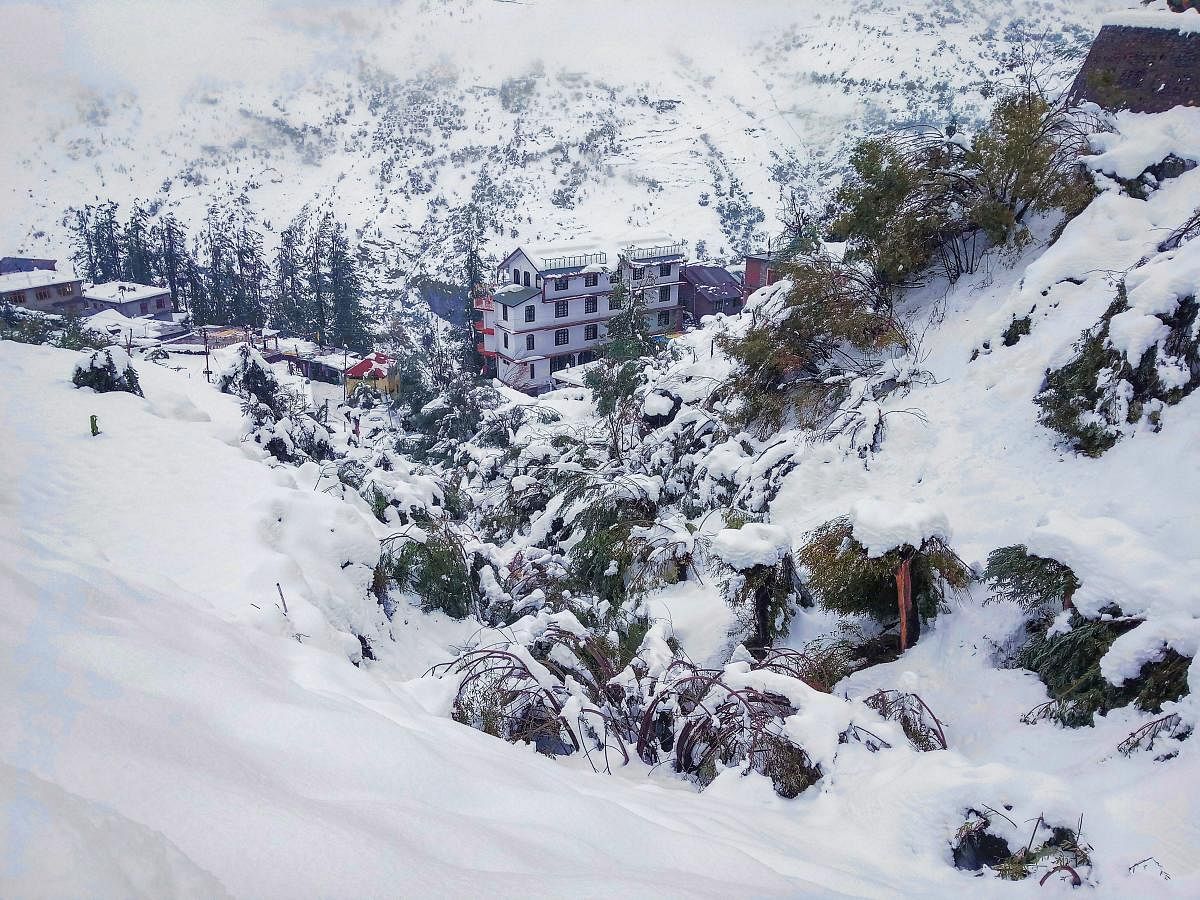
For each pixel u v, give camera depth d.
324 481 13.29
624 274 48.12
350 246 148.38
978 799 5.00
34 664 2.76
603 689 8.16
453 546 11.35
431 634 10.53
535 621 9.10
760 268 44.94
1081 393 10.19
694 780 6.79
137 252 83.56
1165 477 8.51
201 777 2.26
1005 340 12.34
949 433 11.66
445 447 31.95
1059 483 9.73
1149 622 6.39
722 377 17.34
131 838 1.58
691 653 9.43
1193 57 13.92
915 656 8.26
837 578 8.49
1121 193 12.75
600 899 2.34
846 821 5.39
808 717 6.30
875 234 15.38
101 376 15.08
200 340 59.34
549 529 14.62
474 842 2.60
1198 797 4.86
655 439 17.02
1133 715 6.09
